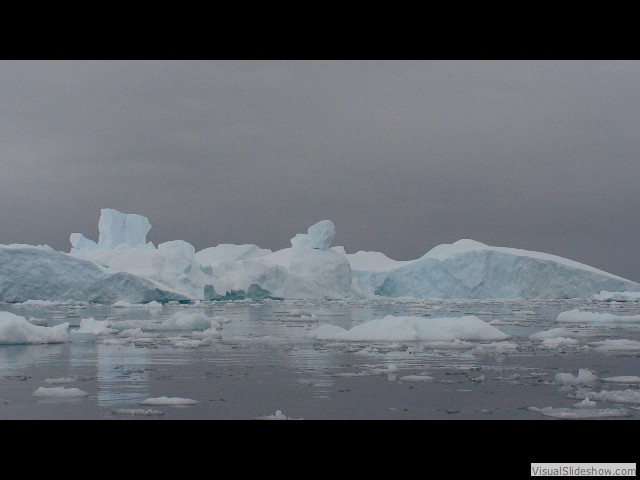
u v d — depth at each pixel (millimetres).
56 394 13086
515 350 21234
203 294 60719
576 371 16516
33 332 23141
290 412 11680
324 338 24688
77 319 36844
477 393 13445
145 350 21266
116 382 14797
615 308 56531
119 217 70125
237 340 24547
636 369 16922
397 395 13227
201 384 14539
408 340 23547
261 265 67375
